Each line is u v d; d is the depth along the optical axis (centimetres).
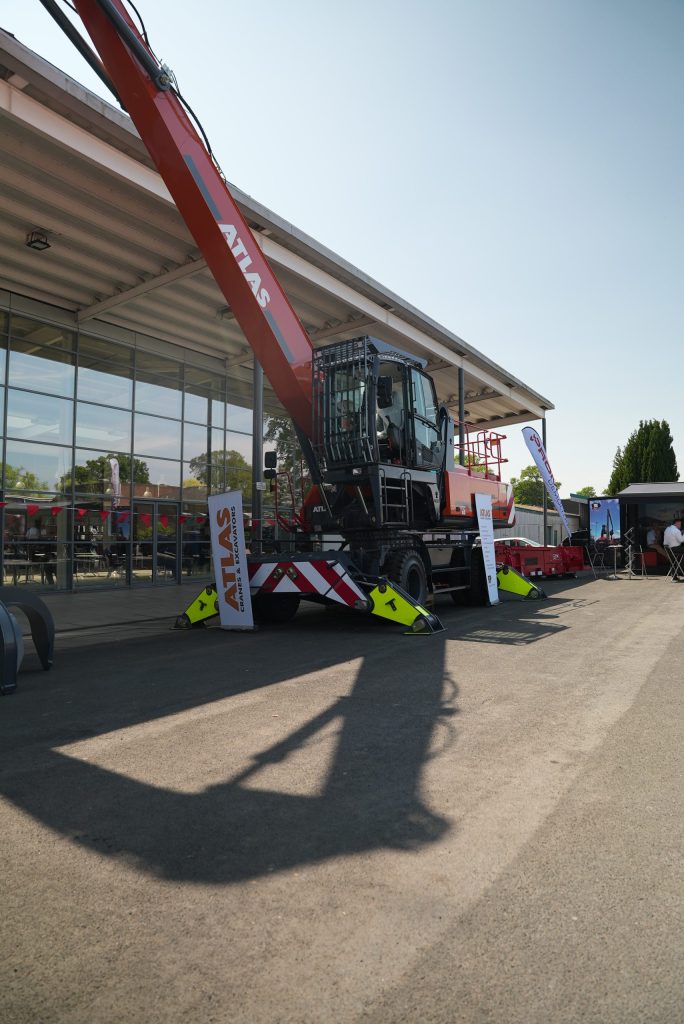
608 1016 169
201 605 911
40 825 284
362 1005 173
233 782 330
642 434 4784
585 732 405
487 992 178
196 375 1844
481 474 1279
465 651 686
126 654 712
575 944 198
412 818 286
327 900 223
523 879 235
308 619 1009
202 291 1476
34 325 1485
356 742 390
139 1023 168
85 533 1559
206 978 185
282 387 880
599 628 848
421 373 989
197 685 546
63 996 178
